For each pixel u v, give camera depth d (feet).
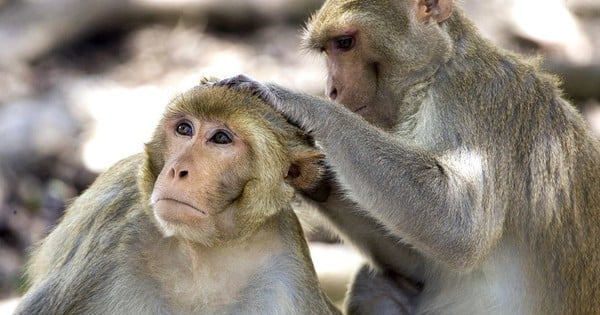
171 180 33.73
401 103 43.24
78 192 68.28
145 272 35.94
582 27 86.33
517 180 41.37
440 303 42.50
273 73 78.59
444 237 39.68
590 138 44.52
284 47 82.99
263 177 34.68
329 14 44.39
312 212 44.42
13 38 80.59
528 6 86.79
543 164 41.88
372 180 39.73
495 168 40.98
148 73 79.51
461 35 43.47
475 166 40.63
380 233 43.83
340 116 40.09
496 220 40.65
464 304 42.01
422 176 40.01
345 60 43.83
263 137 34.73
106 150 69.56
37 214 66.90
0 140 70.03
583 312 42.22
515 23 84.74
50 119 71.77
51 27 81.82
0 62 78.79
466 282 41.96
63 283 36.24
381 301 44.34
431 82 42.73
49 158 69.46
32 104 73.77
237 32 85.61
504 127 41.70
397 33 42.88
